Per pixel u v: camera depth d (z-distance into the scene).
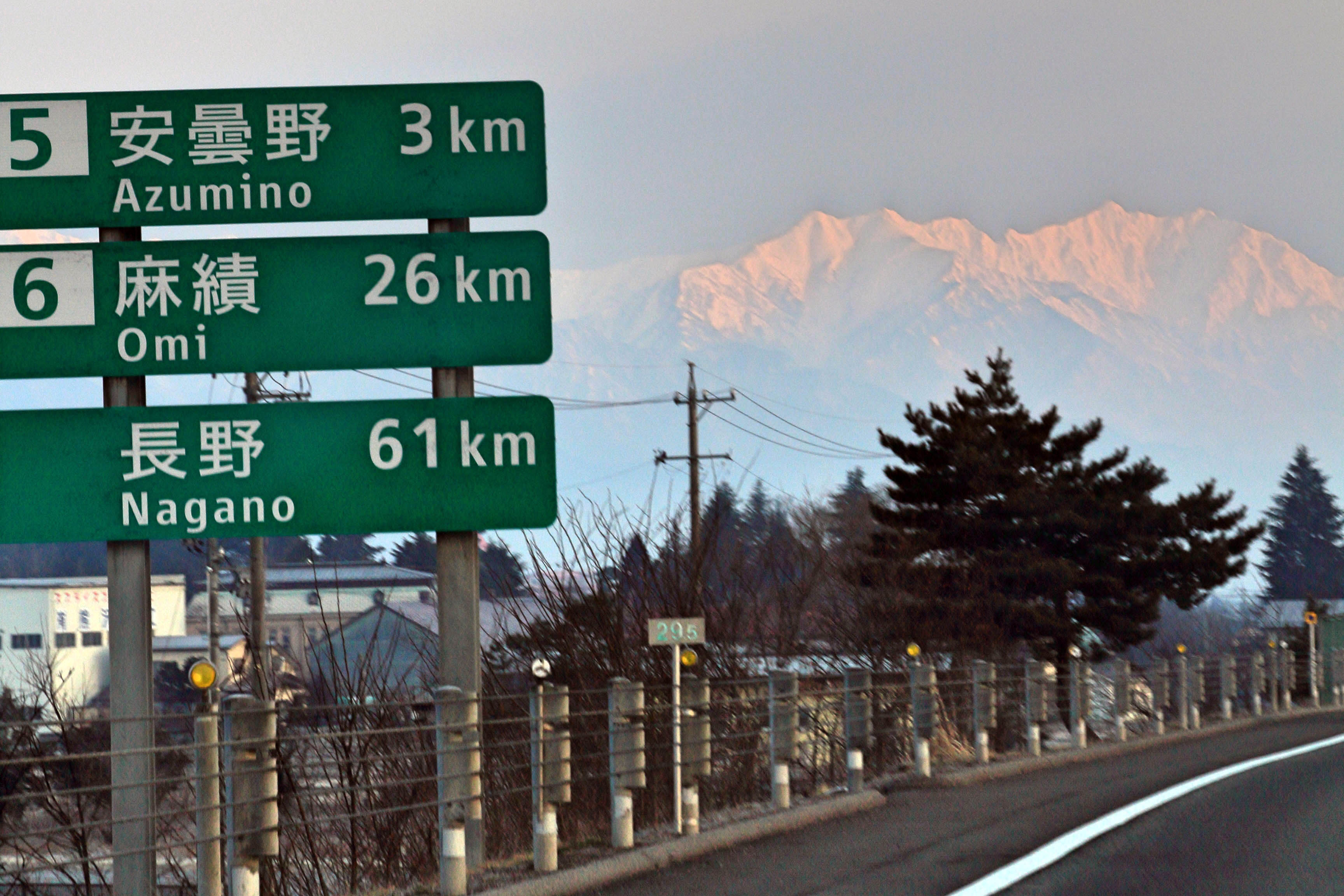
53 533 41.91
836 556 122.19
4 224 43.00
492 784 57.00
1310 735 94.38
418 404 43.16
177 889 51.47
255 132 43.56
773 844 47.44
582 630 65.75
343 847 47.34
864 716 62.50
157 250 42.94
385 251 43.34
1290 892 36.78
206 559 112.19
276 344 43.00
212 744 33.56
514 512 43.03
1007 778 69.25
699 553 73.94
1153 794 58.94
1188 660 115.00
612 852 43.88
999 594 133.25
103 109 43.38
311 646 53.56
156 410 42.44
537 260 43.53
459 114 43.88
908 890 38.09
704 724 49.78
